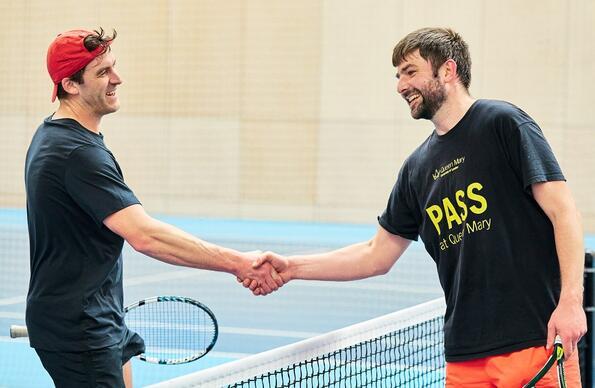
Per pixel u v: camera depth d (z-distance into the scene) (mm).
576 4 17828
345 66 19172
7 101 20594
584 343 5891
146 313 8062
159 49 19922
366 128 19156
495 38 18172
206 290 12617
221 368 3877
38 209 4145
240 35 19594
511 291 3949
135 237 4160
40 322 4199
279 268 4691
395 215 4562
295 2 19297
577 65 17859
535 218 3941
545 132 18062
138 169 20219
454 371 4145
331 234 17703
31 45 20391
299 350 4285
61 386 4293
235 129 19797
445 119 4125
